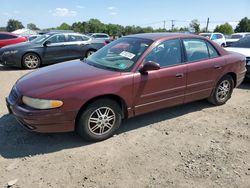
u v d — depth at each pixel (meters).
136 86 4.19
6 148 3.89
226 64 5.37
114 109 4.12
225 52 5.51
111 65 4.42
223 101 5.70
